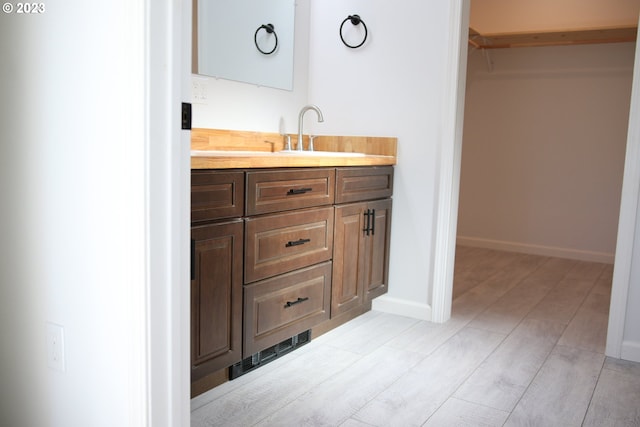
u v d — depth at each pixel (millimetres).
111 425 1288
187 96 1240
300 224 2305
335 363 2338
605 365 2424
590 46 4543
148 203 1165
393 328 2838
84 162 1243
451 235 2945
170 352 1251
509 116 4934
